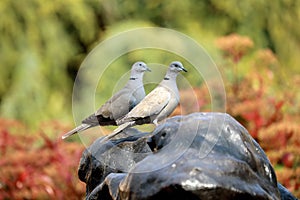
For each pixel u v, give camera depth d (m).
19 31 17.78
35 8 17.95
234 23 18.73
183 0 18.69
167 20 18.53
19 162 10.56
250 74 11.73
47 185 10.13
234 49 11.56
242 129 5.50
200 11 18.75
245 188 4.98
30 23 17.84
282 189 6.00
